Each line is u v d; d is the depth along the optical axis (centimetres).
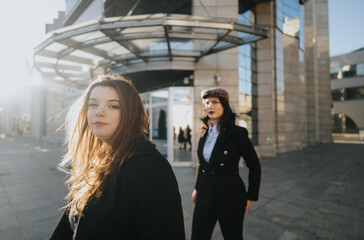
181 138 690
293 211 309
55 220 288
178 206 63
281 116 1016
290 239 231
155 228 57
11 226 271
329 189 421
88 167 83
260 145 884
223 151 152
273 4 980
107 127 70
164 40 540
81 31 408
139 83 824
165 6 641
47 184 470
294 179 505
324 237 236
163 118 737
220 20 404
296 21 1137
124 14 569
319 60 1973
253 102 877
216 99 158
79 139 90
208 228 154
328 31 1981
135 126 72
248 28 440
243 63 834
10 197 383
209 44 543
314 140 1509
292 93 1090
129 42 518
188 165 682
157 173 62
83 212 66
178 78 729
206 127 181
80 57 590
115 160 66
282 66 1038
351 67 2425
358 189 421
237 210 147
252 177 150
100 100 71
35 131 2395
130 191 61
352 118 2392
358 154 974
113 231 60
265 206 328
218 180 150
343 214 299
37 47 486
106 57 587
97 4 528
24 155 961
